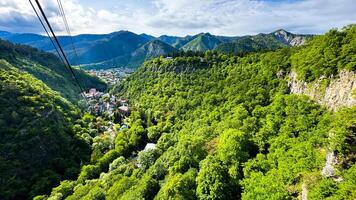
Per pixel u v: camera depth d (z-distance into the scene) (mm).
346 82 49938
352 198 25500
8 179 71812
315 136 44750
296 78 71062
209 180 41938
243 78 99000
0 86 94375
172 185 43969
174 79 138500
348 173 28078
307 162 37281
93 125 120875
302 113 56094
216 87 107125
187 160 53438
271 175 38125
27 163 78562
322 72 58781
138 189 52844
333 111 51094
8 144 78438
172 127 99812
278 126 57125
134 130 103750
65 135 96438
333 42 59562
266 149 52375
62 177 79688
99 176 76875
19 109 90812
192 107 106625
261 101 77125
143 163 71062
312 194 28906
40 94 107312
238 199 40094
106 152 94812
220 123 72312
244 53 123625
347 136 30094
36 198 64438
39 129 88188
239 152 47969
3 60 125125
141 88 158250
